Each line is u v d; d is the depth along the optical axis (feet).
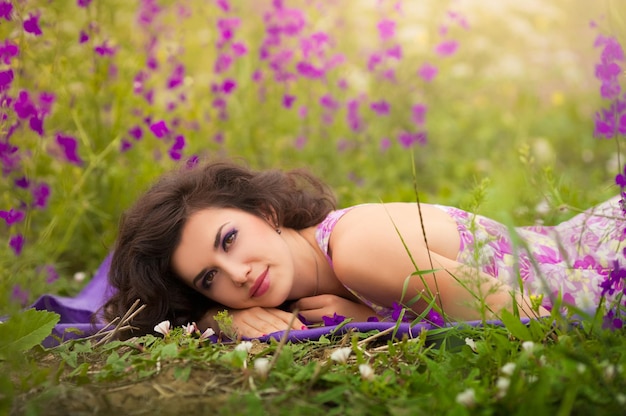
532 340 7.36
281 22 15.33
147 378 7.11
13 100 9.96
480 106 21.15
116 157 14.02
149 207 9.67
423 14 19.52
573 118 20.81
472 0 21.49
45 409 6.61
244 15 16.71
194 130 14.61
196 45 17.33
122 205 13.88
